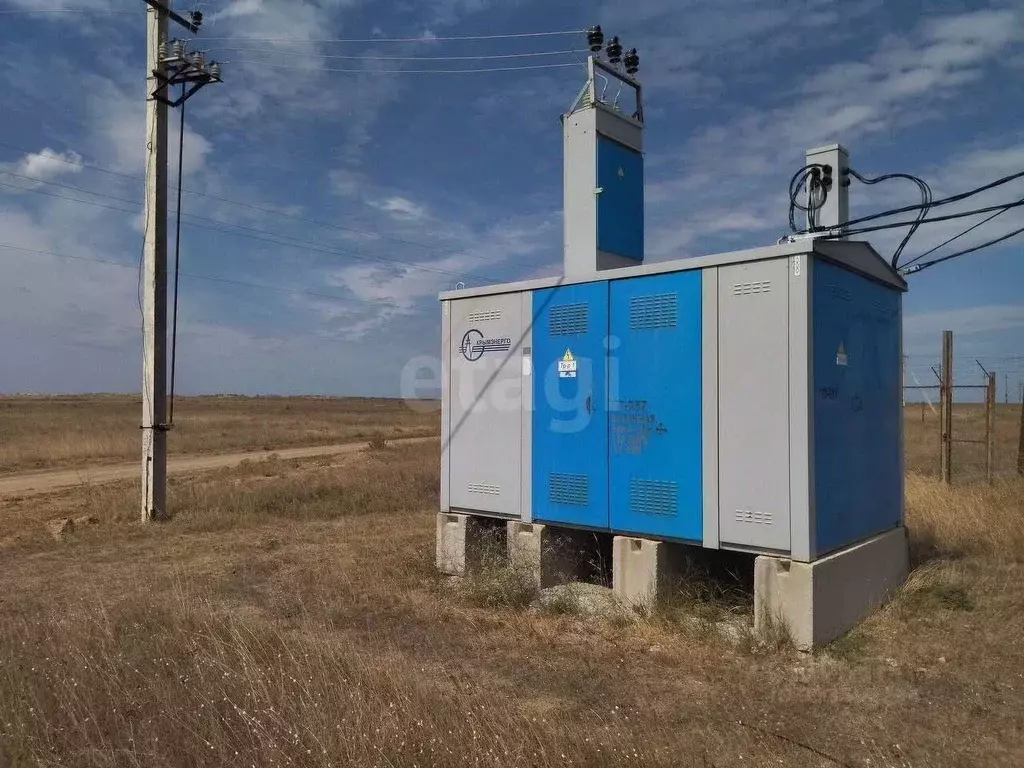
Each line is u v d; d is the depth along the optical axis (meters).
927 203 7.73
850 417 6.96
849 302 7.00
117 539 11.06
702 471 6.69
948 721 4.71
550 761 3.84
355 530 11.65
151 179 13.41
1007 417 41.59
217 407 79.81
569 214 8.41
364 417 61.09
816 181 7.84
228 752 4.02
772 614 6.20
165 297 13.21
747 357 6.44
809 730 4.59
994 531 9.41
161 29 13.39
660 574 6.96
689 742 4.36
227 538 11.09
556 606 7.20
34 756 3.91
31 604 7.51
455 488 8.70
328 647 5.52
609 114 8.41
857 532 7.02
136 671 4.94
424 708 4.39
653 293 7.06
